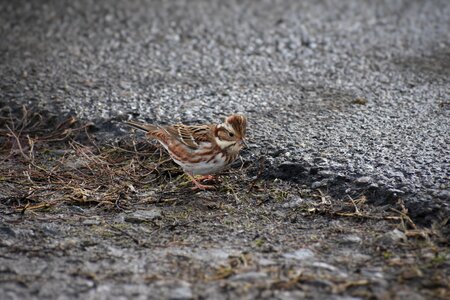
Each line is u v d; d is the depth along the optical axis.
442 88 14.24
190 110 13.36
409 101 13.62
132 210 10.41
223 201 10.61
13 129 13.07
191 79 14.92
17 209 10.42
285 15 18.77
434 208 9.82
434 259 8.86
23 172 11.63
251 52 16.44
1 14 18.61
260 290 8.25
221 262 8.90
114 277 8.58
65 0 19.78
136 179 11.36
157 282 8.45
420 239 9.36
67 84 14.58
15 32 17.50
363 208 10.14
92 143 12.50
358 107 13.40
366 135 12.11
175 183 11.25
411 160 11.09
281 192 10.73
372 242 9.34
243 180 11.12
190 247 9.31
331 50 16.52
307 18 18.55
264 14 18.86
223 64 15.77
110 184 11.20
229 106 13.55
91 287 8.36
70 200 10.69
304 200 10.48
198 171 10.95
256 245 9.34
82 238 9.60
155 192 10.97
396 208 10.02
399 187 10.31
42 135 12.91
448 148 11.48
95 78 14.94
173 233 9.73
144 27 17.94
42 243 9.45
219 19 18.50
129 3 19.67
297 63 15.80
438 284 8.34
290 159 11.33
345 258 8.98
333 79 14.90
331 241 9.41
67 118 13.15
